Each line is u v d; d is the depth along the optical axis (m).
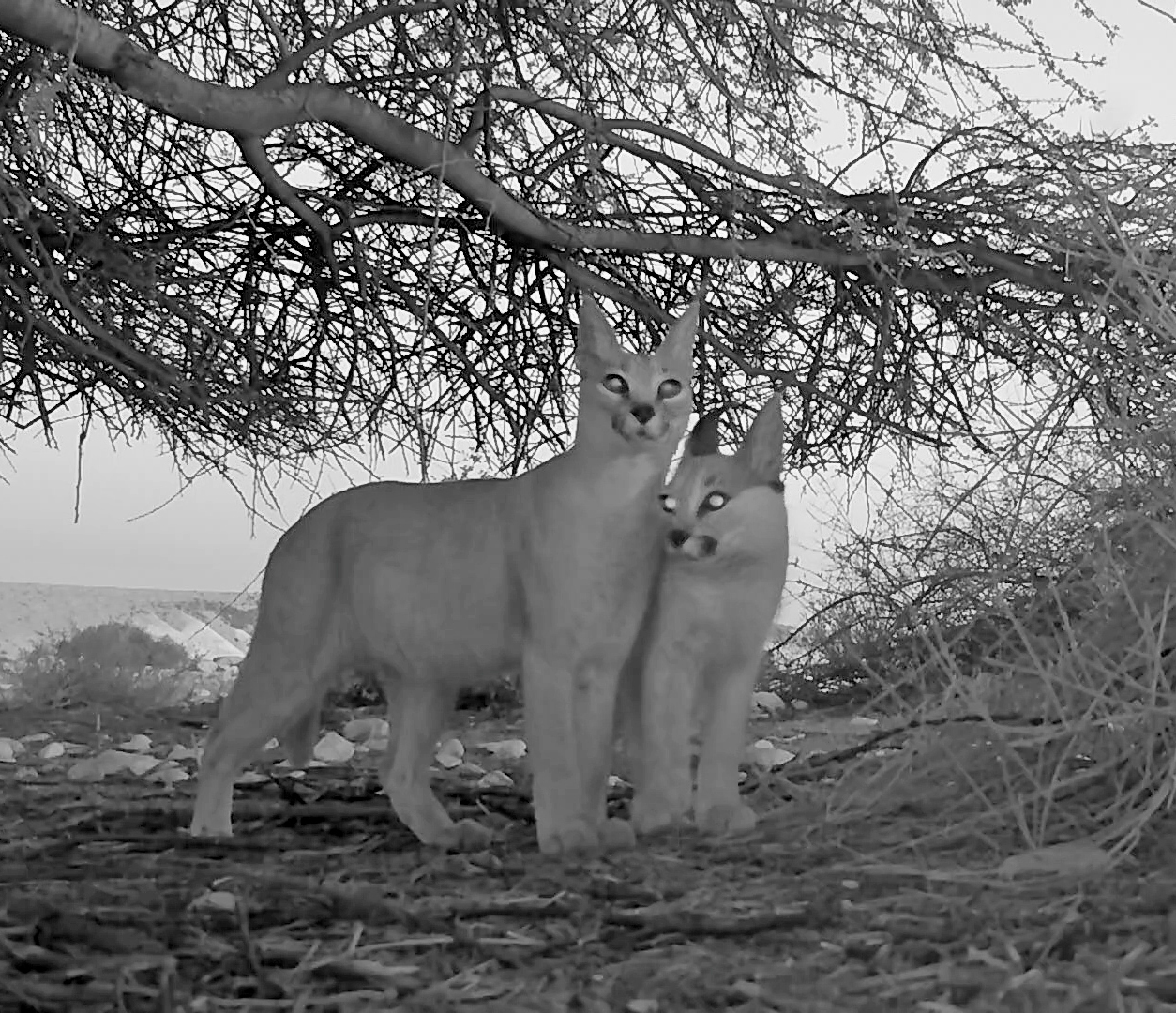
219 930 4.05
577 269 8.25
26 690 12.60
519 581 5.59
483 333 8.94
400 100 8.21
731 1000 3.37
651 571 5.66
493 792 7.04
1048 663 5.78
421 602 5.72
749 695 5.84
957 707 6.25
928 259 8.10
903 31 8.06
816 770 6.56
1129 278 6.23
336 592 5.97
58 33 6.25
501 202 7.83
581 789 5.52
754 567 5.63
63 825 6.27
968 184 8.21
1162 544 6.05
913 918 4.05
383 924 4.14
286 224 9.12
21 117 7.55
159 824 6.21
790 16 7.80
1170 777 4.91
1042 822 5.09
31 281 7.87
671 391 5.59
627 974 3.59
